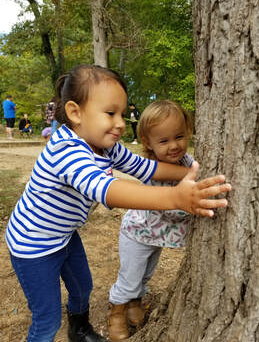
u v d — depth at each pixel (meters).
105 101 1.25
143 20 14.12
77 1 10.94
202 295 1.33
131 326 2.05
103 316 2.23
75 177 1.18
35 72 21.81
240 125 1.06
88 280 1.85
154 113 1.63
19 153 8.89
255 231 1.09
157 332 1.60
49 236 1.48
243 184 1.09
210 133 1.19
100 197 1.11
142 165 1.67
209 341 1.26
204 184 0.97
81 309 1.90
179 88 12.48
